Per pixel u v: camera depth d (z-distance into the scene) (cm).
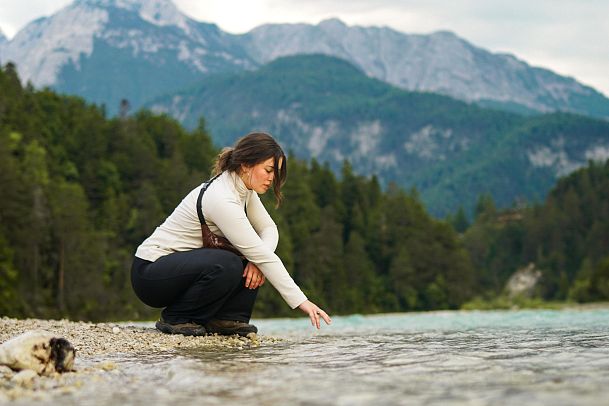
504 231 18075
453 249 12988
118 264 8450
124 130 11481
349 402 301
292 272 10244
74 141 10794
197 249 647
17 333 708
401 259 12212
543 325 979
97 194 10162
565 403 280
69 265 6950
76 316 6756
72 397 339
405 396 312
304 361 468
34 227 6612
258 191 632
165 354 537
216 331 673
